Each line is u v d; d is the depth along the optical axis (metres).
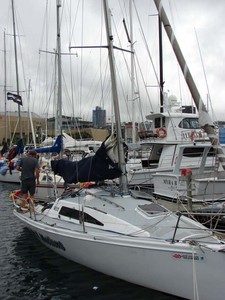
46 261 7.63
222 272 4.95
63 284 6.50
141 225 6.32
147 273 5.68
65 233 6.80
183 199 9.38
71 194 8.21
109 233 6.36
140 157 17.00
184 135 13.63
